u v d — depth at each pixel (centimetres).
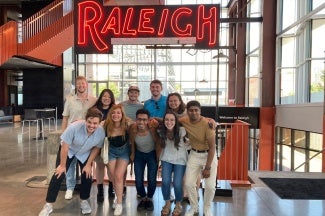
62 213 347
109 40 462
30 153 687
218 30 463
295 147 1080
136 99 411
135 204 375
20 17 1939
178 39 464
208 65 2334
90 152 350
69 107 389
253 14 1555
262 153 1239
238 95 1736
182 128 335
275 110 1230
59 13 1238
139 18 462
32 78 1703
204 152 331
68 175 382
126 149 354
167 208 344
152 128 346
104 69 2441
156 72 2405
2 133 1052
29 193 411
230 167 468
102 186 383
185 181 337
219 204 380
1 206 366
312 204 387
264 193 425
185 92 2372
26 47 1126
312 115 912
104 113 382
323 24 902
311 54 983
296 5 1078
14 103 2109
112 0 1086
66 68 1728
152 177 361
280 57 1232
